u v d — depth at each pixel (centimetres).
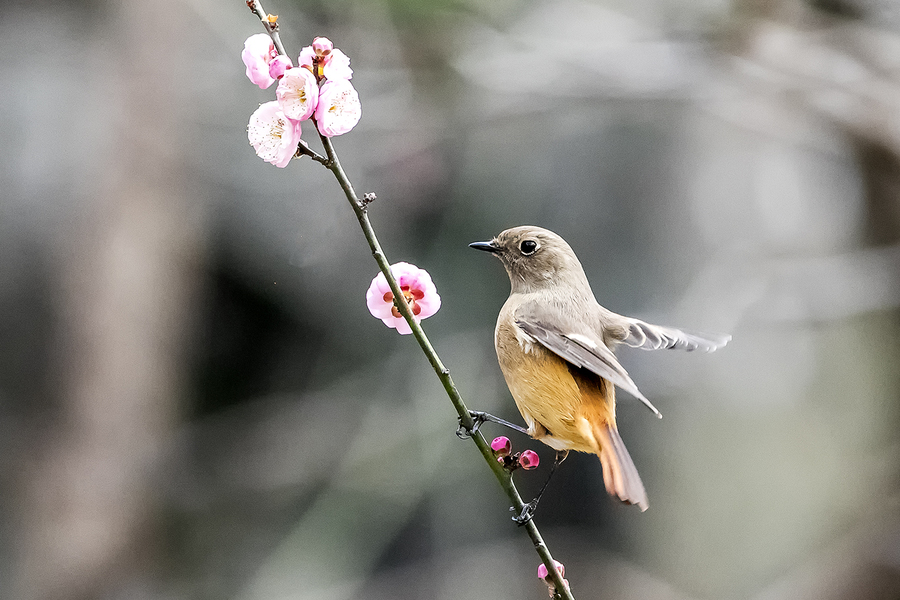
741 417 1375
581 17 1202
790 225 1328
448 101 1152
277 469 1266
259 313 1303
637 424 1417
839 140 1145
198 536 1233
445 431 1232
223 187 1236
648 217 1361
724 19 1102
